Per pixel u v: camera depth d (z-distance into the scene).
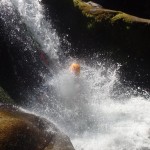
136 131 6.25
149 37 7.33
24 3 7.55
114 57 7.83
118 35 7.61
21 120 4.27
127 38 7.53
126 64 7.76
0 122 4.11
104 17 7.69
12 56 6.83
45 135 4.38
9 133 3.98
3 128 4.02
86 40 8.04
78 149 5.57
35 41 7.48
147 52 7.48
